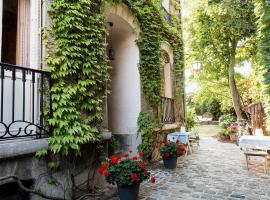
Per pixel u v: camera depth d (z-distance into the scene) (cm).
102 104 493
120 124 719
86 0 450
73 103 410
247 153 643
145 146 679
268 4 636
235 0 1145
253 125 991
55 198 369
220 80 1603
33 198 358
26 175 347
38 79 396
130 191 395
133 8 641
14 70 328
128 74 718
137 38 706
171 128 854
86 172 446
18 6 416
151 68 743
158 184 512
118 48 736
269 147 614
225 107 1747
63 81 409
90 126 442
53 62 398
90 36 457
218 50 1336
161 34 819
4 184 346
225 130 1380
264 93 693
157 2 782
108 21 643
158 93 767
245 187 493
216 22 1241
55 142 378
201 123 2766
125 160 411
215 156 845
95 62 455
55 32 416
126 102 717
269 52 654
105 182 494
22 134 379
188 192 462
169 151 643
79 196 427
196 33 1338
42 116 382
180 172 615
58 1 421
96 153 472
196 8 1279
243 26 1175
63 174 401
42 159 371
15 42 411
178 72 948
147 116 698
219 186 500
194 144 1142
